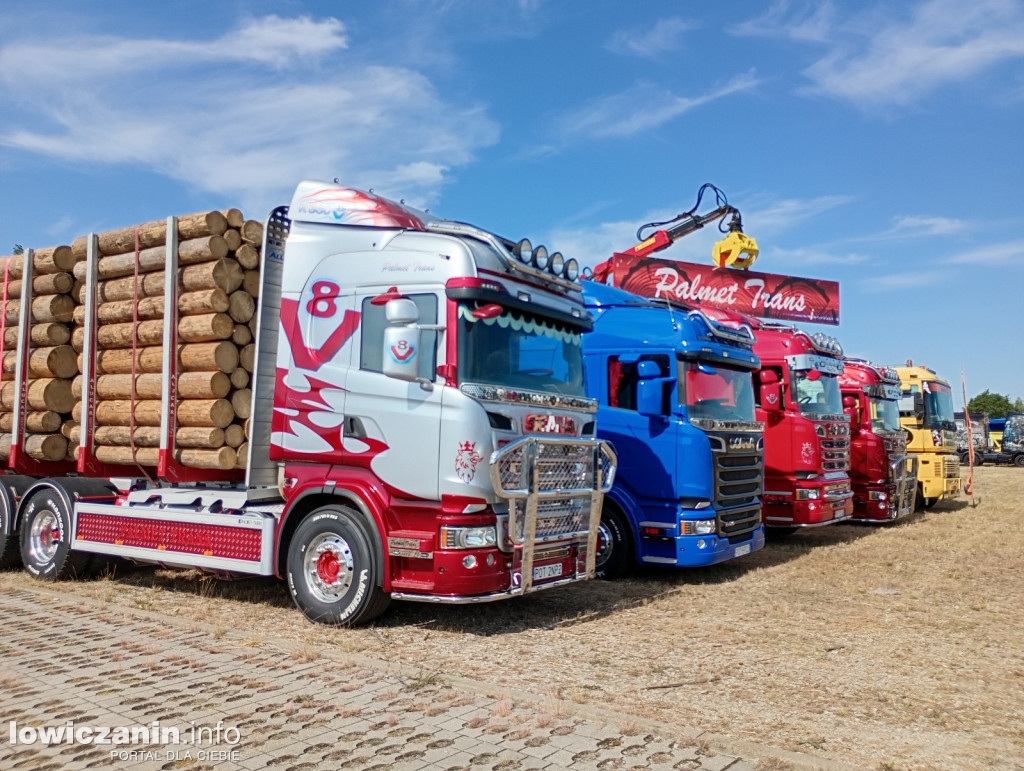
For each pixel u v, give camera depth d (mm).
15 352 9570
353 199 7348
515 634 6684
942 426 19188
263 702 4816
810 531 14664
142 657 5770
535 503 6680
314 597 6895
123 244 8516
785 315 20297
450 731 4383
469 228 7027
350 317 6996
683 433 9227
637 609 7801
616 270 17609
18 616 7109
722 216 18672
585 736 4340
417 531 6523
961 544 12727
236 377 7863
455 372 6441
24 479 9625
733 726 4590
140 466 8578
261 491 7547
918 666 5934
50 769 3895
